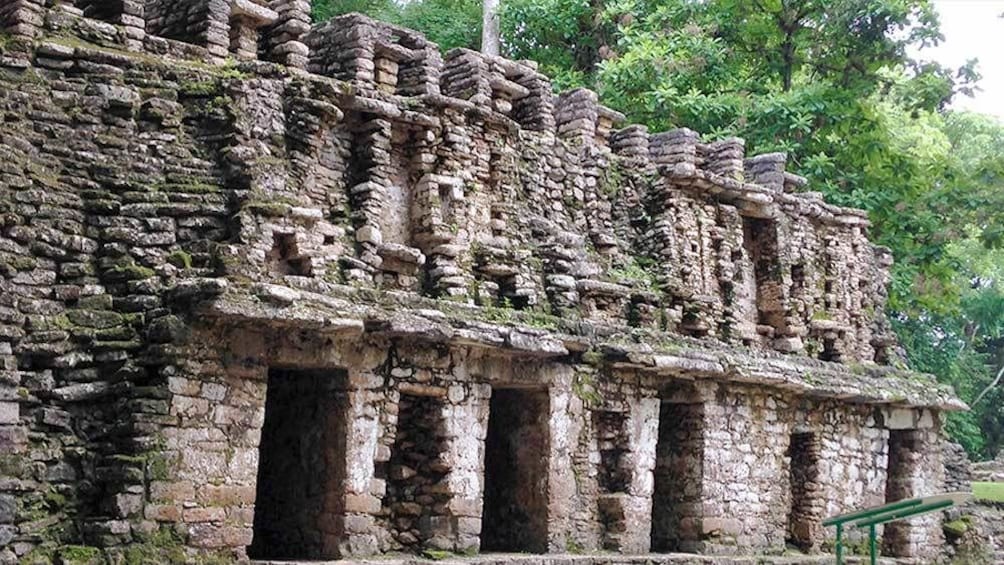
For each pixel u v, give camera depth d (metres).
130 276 14.09
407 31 17.95
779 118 30.14
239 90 15.33
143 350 13.80
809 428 22.16
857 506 23.02
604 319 19.23
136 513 13.30
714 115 30.19
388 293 15.77
